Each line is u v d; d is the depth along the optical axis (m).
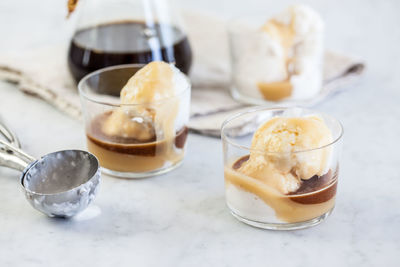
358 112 0.81
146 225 0.66
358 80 0.87
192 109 0.81
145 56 0.81
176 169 0.74
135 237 0.65
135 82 0.70
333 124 0.66
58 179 0.68
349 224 0.65
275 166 0.63
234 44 0.83
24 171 0.67
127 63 0.81
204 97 0.85
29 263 0.63
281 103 0.83
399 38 0.98
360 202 0.68
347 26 1.02
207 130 0.78
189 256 0.63
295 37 0.81
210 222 0.66
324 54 0.90
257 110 0.69
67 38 1.05
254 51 0.82
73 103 0.82
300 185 0.64
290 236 0.65
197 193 0.70
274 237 0.65
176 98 0.70
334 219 0.66
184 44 0.84
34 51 0.96
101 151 0.72
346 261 0.62
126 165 0.72
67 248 0.64
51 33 1.07
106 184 0.72
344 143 0.76
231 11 1.17
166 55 0.82
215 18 1.03
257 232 0.65
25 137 0.79
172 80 0.71
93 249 0.64
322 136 0.64
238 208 0.65
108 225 0.67
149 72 0.70
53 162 0.68
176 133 0.72
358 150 0.75
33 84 0.87
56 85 0.86
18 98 0.87
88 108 0.71
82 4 0.83
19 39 1.05
